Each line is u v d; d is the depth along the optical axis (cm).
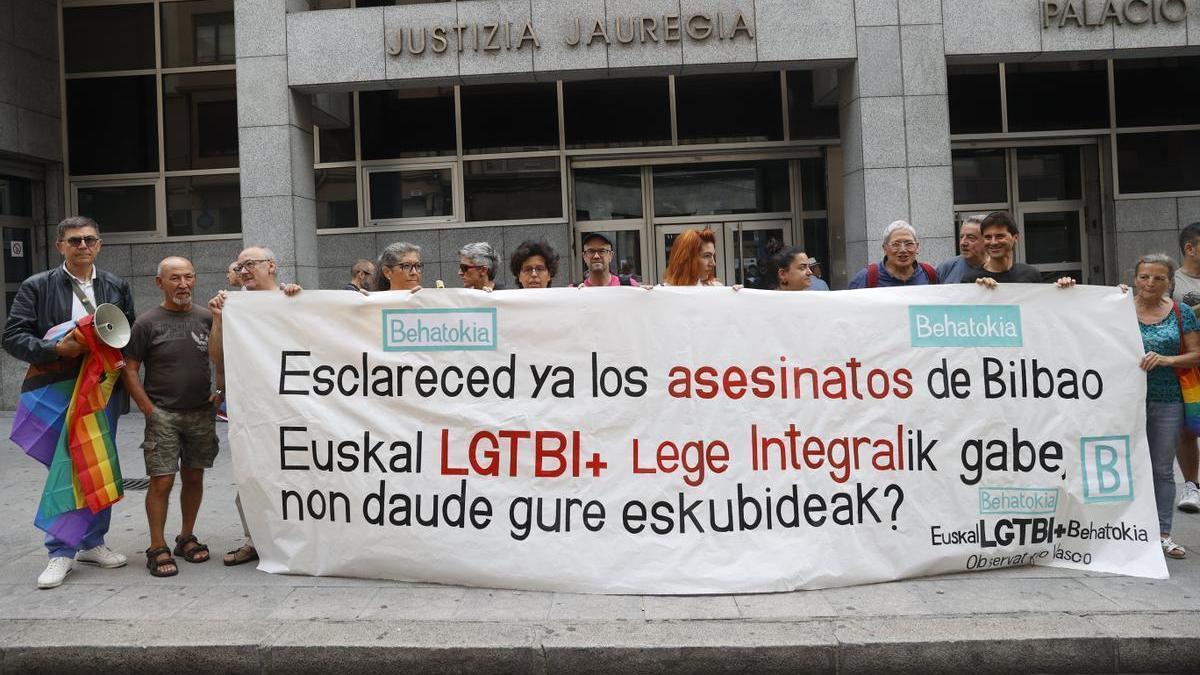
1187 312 545
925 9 1048
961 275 646
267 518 516
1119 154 1296
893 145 1051
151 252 1357
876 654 409
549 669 409
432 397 505
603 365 502
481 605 464
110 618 452
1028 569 511
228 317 518
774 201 1327
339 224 1310
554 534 489
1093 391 516
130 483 795
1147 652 409
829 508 493
